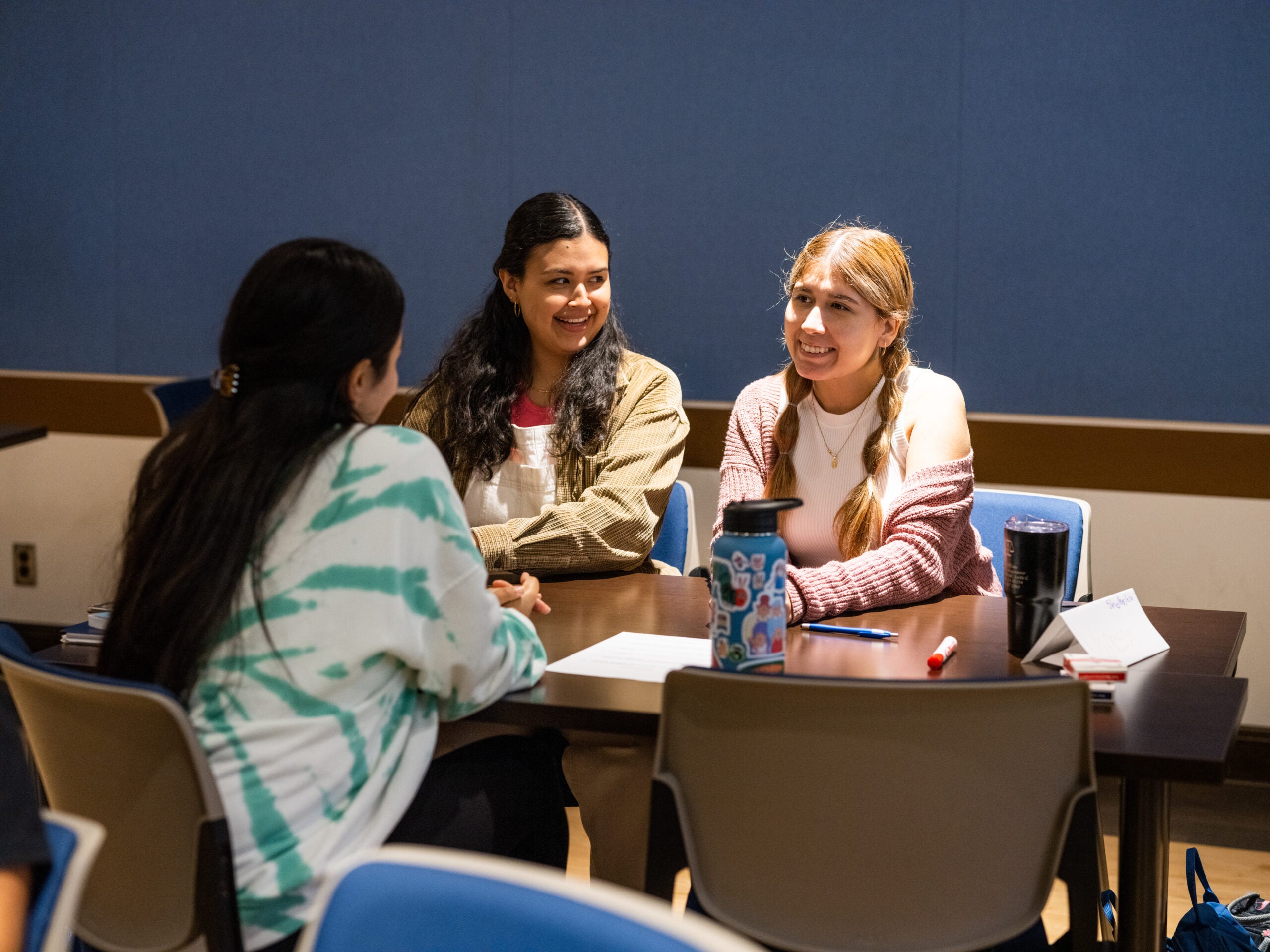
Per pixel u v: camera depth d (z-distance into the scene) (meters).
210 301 3.62
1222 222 2.97
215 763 1.29
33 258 3.72
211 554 1.27
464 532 1.36
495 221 3.41
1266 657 3.06
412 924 0.76
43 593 3.81
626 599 1.97
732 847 1.25
